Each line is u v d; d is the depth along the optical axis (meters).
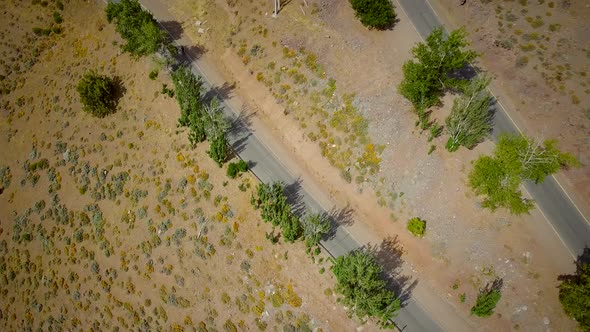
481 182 48.28
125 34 61.09
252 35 62.47
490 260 48.22
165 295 52.34
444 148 53.03
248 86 60.41
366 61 58.19
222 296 50.81
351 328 47.53
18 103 68.44
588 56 54.97
